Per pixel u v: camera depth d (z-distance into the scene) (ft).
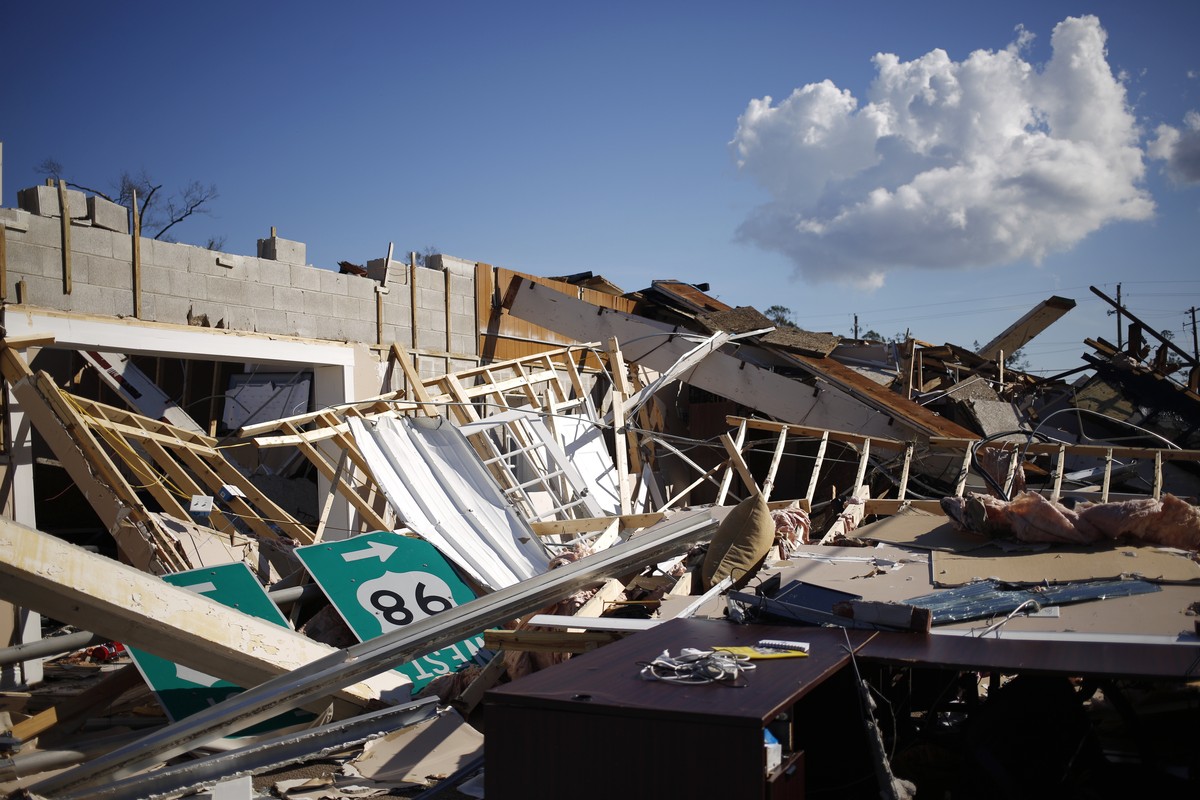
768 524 21.70
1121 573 18.95
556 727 11.39
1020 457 32.32
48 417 25.68
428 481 30.86
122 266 31.42
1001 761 13.75
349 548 25.46
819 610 16.76
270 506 30.42
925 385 62.59
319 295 39.22
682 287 61.67
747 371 48.21
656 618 19.13
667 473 56.65
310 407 39.47
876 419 43.88
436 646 17.51
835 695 14.28
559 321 51.06
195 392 43.88
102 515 25.45
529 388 44.16
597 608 21.25
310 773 17.26
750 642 15.06
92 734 19.43
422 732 18.61
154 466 36.86
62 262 29.53
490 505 31.42
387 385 42.42
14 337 26.40
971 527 23.38
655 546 20.92
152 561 24.80
